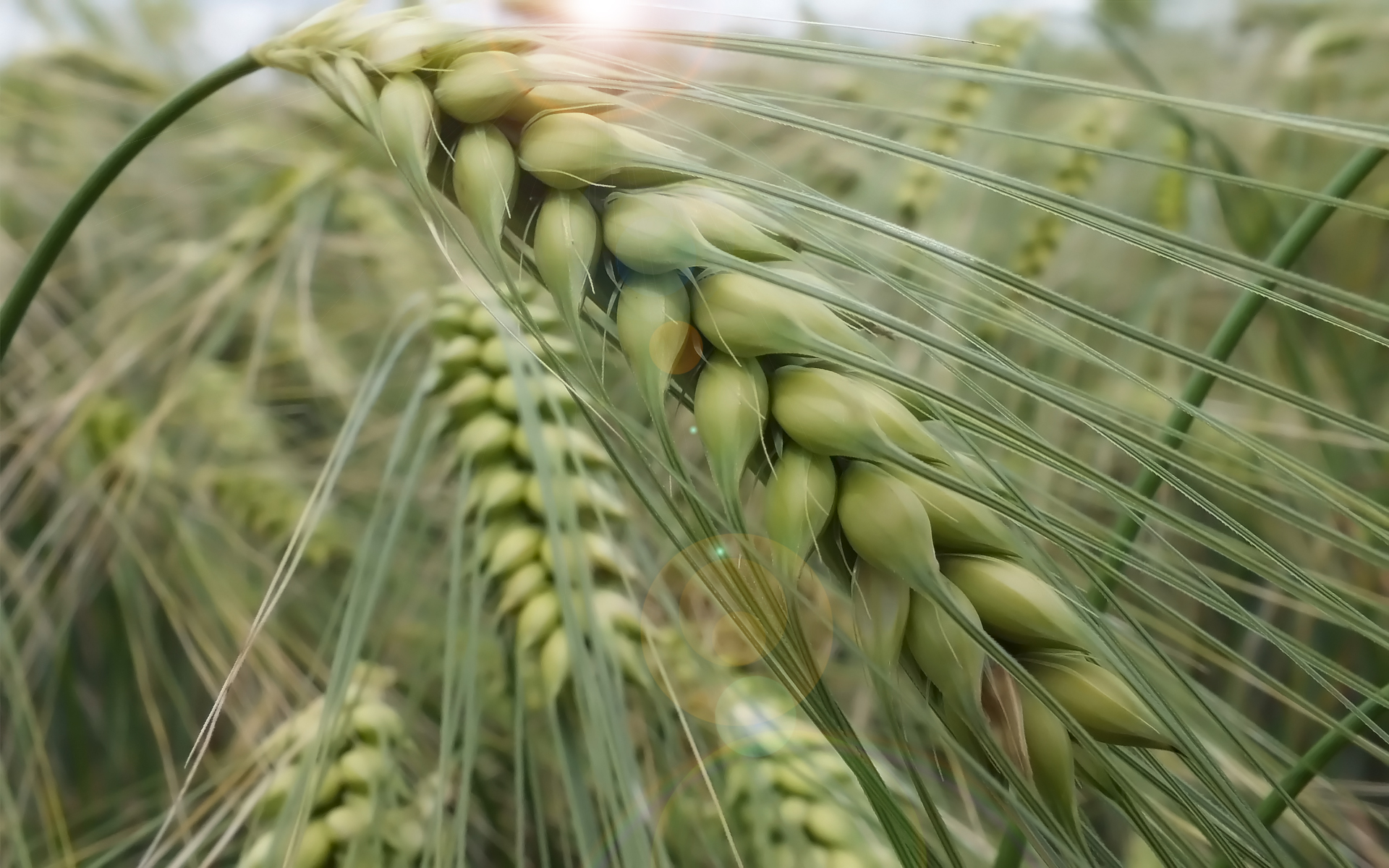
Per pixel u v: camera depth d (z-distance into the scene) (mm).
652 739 225
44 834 269
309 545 315
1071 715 141
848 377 145
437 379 237
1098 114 395
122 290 380
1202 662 315
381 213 393
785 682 143
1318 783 253
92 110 429
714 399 142
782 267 148
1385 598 286
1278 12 440
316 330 371
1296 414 359
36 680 320
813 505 140
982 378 337
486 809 262
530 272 153
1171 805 210
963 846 222
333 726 201
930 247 137
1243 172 348
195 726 312
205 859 224
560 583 198
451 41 150
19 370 350
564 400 238
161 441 337
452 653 209
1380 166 381
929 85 390
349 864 198
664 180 150
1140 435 134
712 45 148
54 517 336
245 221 385
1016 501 139
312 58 156
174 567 323
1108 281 400
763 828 208
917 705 141
